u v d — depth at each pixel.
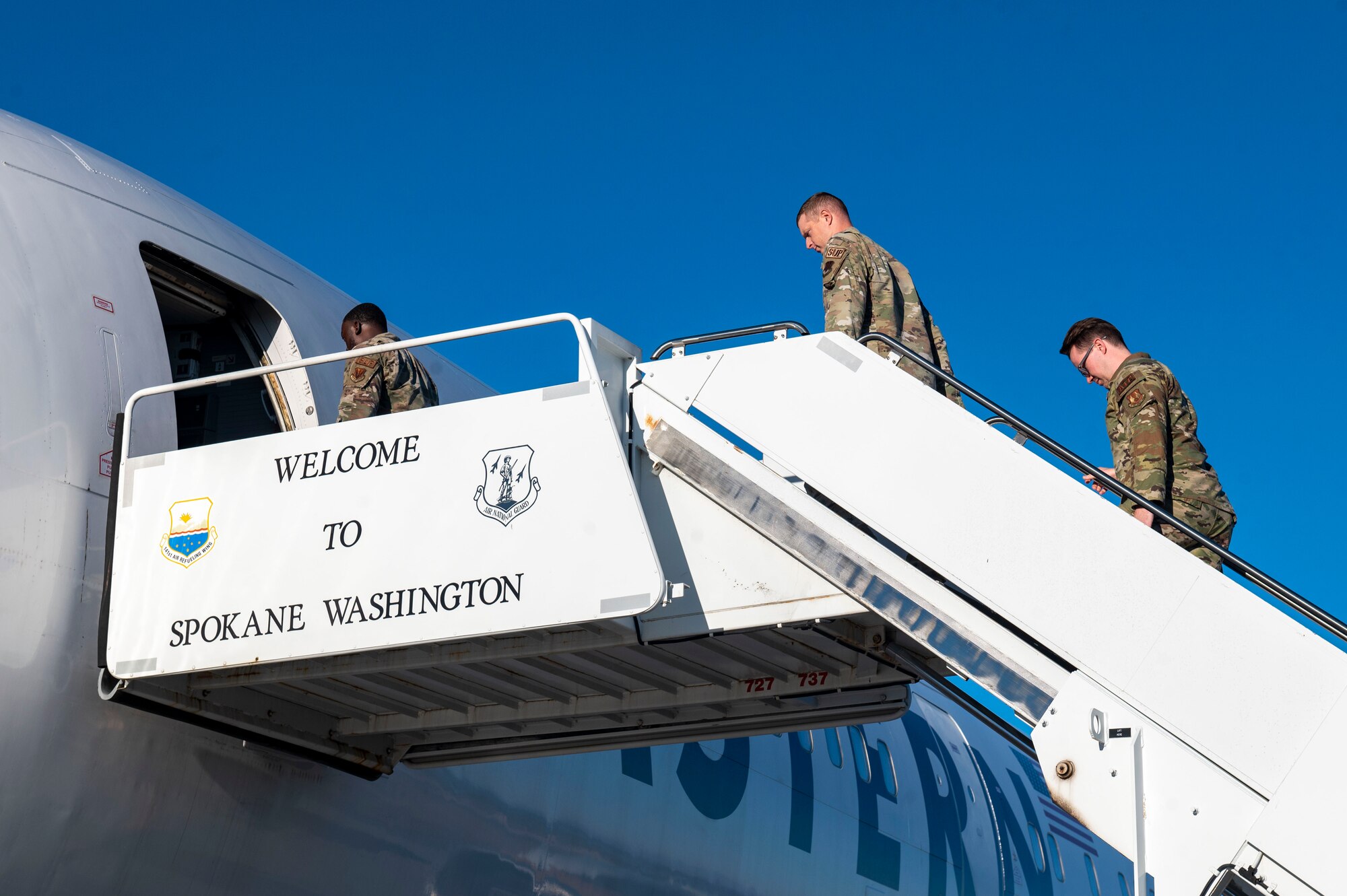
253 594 5.92
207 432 8.45
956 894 14.41
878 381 5.51
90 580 6.48
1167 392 5.79
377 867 7.66
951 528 5.22
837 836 12.45
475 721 7.12
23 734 6.07
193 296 8.40
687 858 10.30
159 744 6.60
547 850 8.95
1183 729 4.73
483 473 5.66
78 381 6.82
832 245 6.61
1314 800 4.52
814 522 5.44
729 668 6.48
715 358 5.80
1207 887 4.55
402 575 5.66
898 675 6.37
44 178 7.64
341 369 8.76
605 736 7.32
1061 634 4.96
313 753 7.28
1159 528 5.62
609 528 5.38
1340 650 4.66
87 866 6.28
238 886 6.89
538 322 5.79
